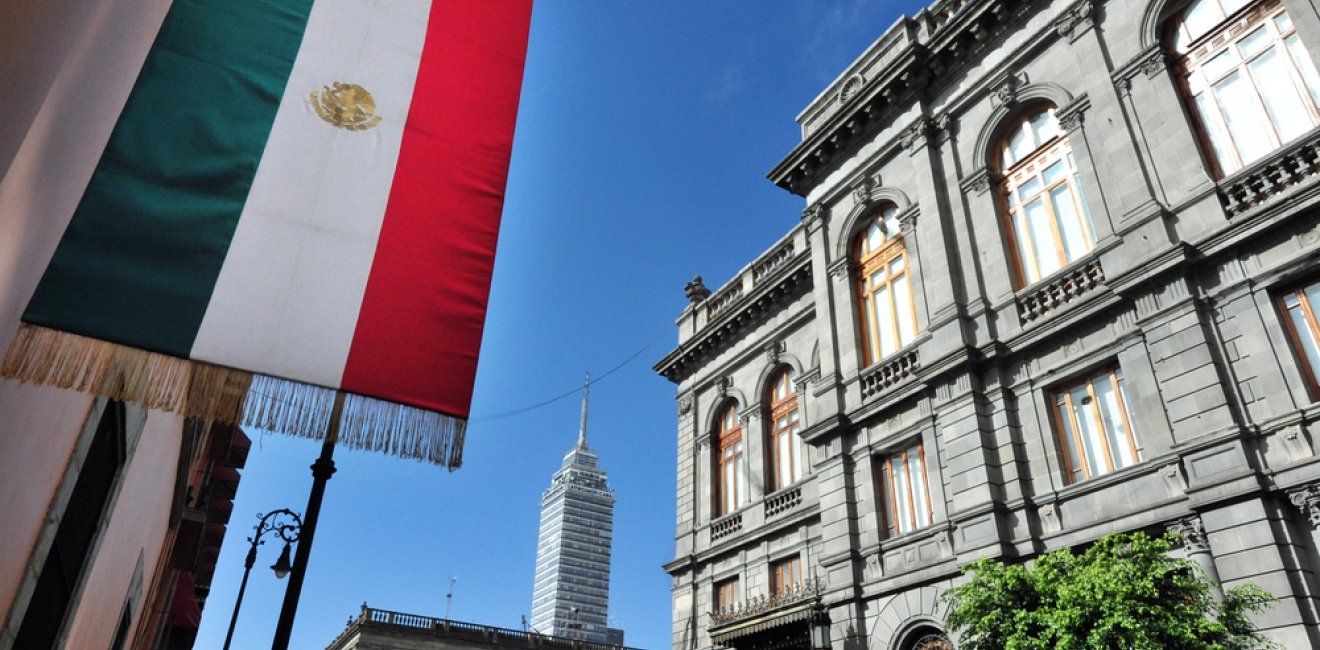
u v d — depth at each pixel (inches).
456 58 271.7
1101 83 601.6
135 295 182.1
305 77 238.4
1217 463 458.0
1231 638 358.0
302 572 363.9
